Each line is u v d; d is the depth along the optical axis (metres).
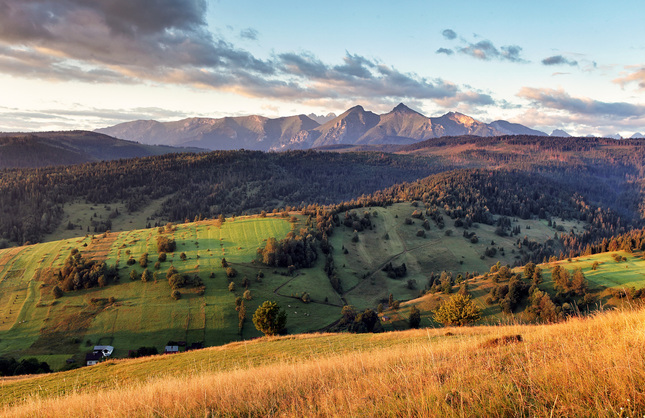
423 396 6.86
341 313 120.38
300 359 21.03
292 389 10.77
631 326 9.96
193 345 92.19
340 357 16.36
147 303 109.19
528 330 16.38
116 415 10.91
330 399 8.66
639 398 5.31
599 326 11.95
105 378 26.95
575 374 6.63
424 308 101.88
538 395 6.18
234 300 114.12
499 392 6.50
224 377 14.07
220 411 9.84
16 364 70.44
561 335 12.22
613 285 90.62
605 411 5.21
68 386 25.17
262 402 9.99
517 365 8.47
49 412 13.25
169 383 13.86
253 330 102.00
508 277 104.75
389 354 15.10
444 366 10.02
